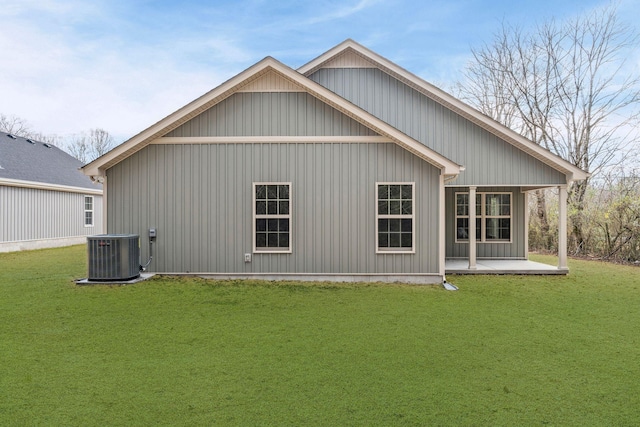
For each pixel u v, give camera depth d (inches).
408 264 331.3
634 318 223.0
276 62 326.6
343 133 333.4
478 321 213.8
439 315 225.6
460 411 115.5
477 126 396.8
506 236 475.8
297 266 333.1
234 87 331.0
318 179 334.0
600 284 332.5
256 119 335.9
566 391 129.6
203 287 297.0
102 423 107.3
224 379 136.1
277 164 335.6
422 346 171.9
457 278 359.6
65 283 307.4
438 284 323.9
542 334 191.6
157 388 128.9
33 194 611.2
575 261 512.4
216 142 336.2
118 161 336.8
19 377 136.6
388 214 333.1
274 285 309.9
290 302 254.4
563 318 221.8
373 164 332.8
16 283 307.4
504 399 123.4
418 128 404.2
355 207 333.1
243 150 336.2
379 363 151.8
